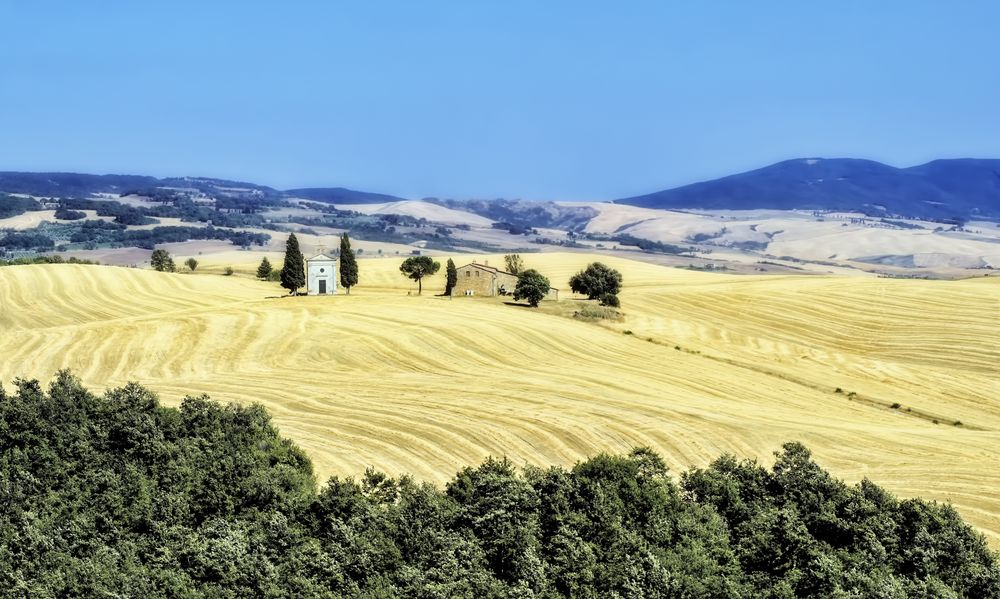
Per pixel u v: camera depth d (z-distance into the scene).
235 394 93.81
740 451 78.44
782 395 105.56
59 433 63.59
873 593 40.91
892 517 50.62
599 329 139.00
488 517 49.22
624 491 52.62
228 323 125.25
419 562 46.41
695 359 122.88
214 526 50.66
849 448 79.88
